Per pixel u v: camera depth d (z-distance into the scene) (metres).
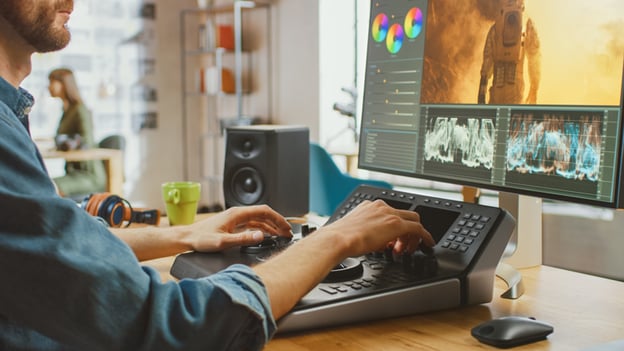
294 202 1.69
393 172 1.21
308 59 5.30
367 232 0.84
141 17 6.29
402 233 0.88
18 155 0.60
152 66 6.39
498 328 0.75
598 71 0.85
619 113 0.82
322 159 2.51
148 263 1.14
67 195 4.57
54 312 0.59
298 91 5.43
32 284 0.58
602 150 0.84
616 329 0.81
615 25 0.83
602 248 3.18
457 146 1.07
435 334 0.79
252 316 0.65
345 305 0.81
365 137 1.29
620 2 0.82
